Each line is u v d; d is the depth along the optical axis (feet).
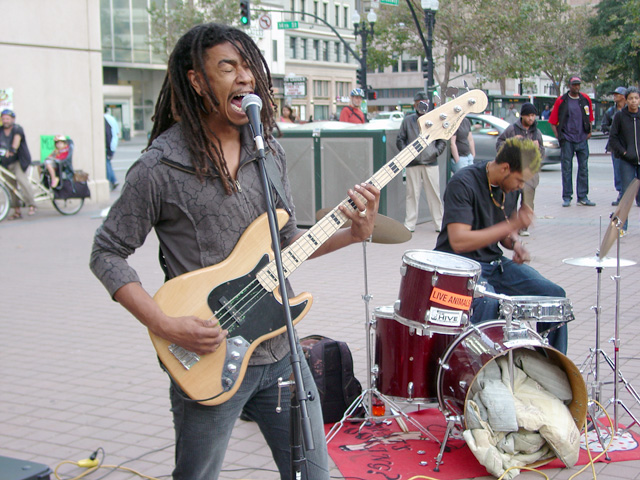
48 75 48.14
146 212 8.11
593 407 13.67
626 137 35.83
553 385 13.05
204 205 8.11
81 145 50.42
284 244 9.05
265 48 186.70
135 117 187.21
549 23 135.54
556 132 44.70
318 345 14.47
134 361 18.75
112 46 167.02
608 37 144.46
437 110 10.34
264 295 8.25
